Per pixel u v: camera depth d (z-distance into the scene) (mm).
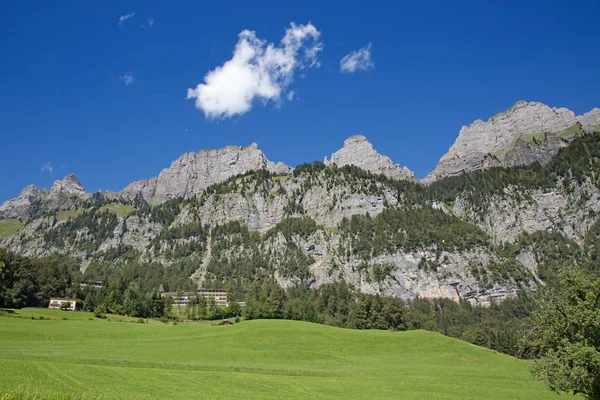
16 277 184500
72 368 62156
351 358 111188
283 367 89188
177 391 56062
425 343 129500
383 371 91750
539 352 55781
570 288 51094
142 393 52594
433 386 75375
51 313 164750
